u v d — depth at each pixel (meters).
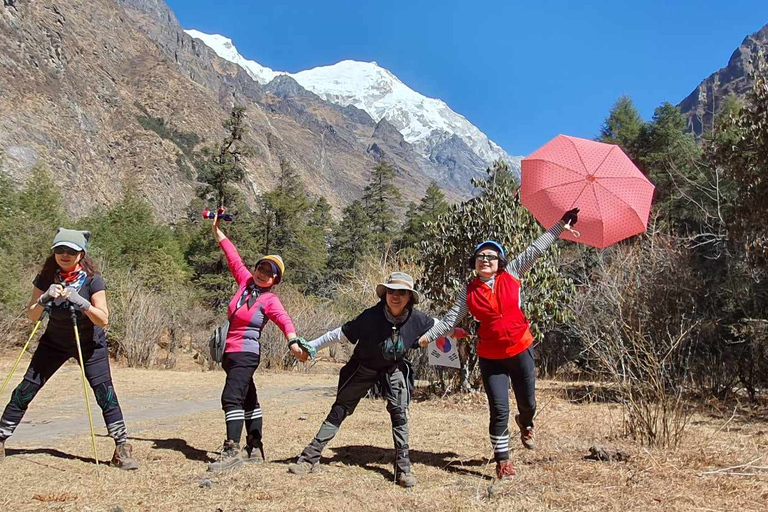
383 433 6.37
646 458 4.92
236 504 3.78
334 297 22.16
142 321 16.27
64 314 4.66
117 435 4.67
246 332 4.86
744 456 5.14
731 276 11.12
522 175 5.52
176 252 42.25
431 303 9.88
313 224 66.44
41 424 7.01
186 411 8.24
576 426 6.69
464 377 9.56
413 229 58.47
